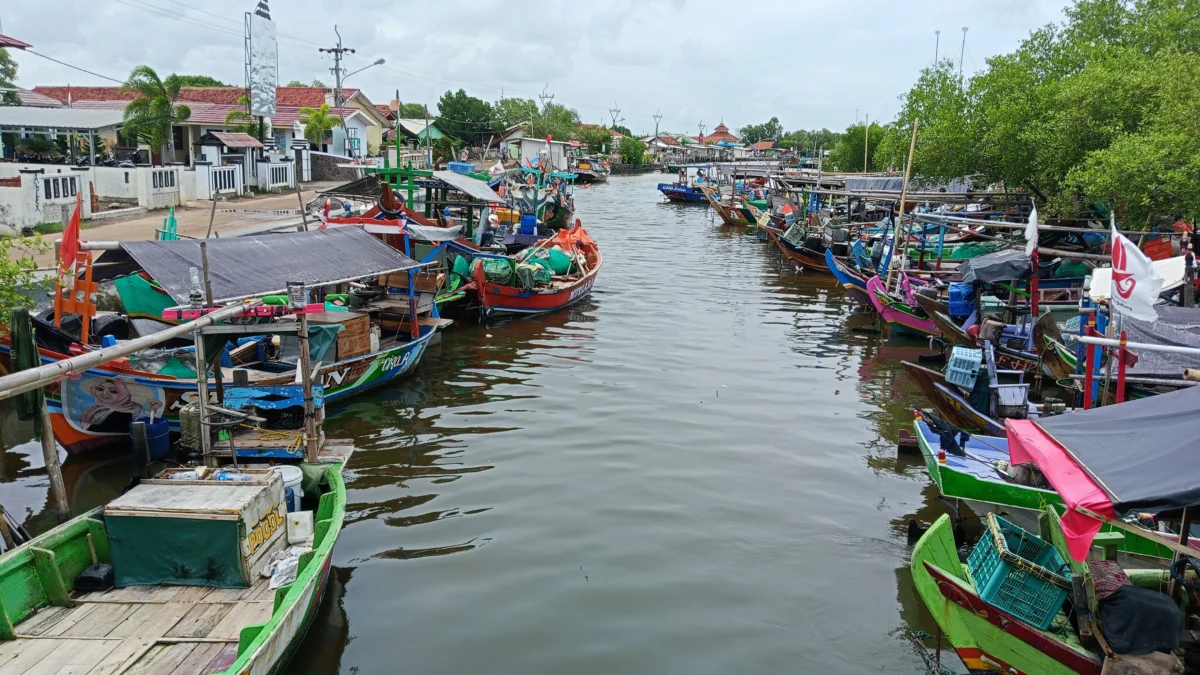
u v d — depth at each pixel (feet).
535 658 28.63
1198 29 84.89
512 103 305.53
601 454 46.57
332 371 51.78
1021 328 62.34
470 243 84.58
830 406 56.18
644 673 27.96
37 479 40.96
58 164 104.99
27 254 68.64
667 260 124.16
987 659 27.89
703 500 41.09
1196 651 24.71
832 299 96.48
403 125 218.79
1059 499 34.68
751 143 560.61
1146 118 73.26
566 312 85.76
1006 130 88.07
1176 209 65.36
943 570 28.81
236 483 30.66
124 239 77.82
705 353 69.87
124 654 24.90
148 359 42.80
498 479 43.04
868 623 31.32
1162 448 24.61
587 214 194.59
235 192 124.26
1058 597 26.37
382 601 31.86
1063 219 85.71
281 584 28.86
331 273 52.47
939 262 83.61
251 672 23.04
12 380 23.71
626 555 35.68
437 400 55.72
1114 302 38.11
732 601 32.45
